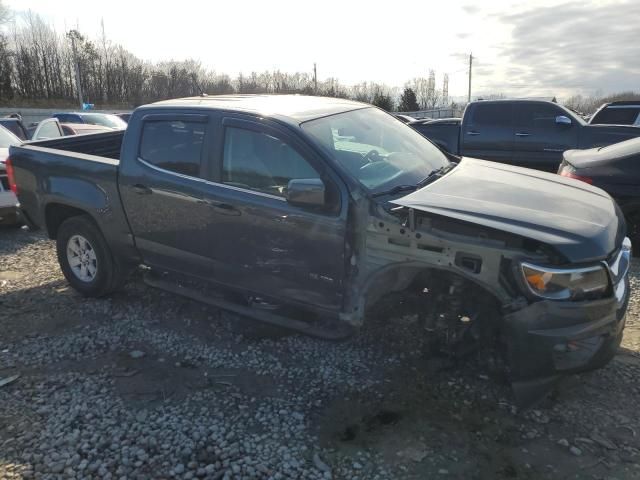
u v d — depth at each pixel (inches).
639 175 238.8
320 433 125.3
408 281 138.5
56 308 195.3
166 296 204.5
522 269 120.3
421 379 146.6
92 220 194.9
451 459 116.6
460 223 125.7
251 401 137.6
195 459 115.9
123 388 143.8
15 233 304.2
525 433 124.9
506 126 389.7
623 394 139.2
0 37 2134.6
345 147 151.7
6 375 150.5
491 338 138.4
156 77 2337.6
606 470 112.7
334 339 145.0
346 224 136.3
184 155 165.8
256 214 149.7
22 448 119.3
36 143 216.5
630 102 481.7
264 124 151.4
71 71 2263.8
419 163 165.6
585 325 120.0
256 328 178.2
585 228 124.2
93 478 110.0
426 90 2615.7
